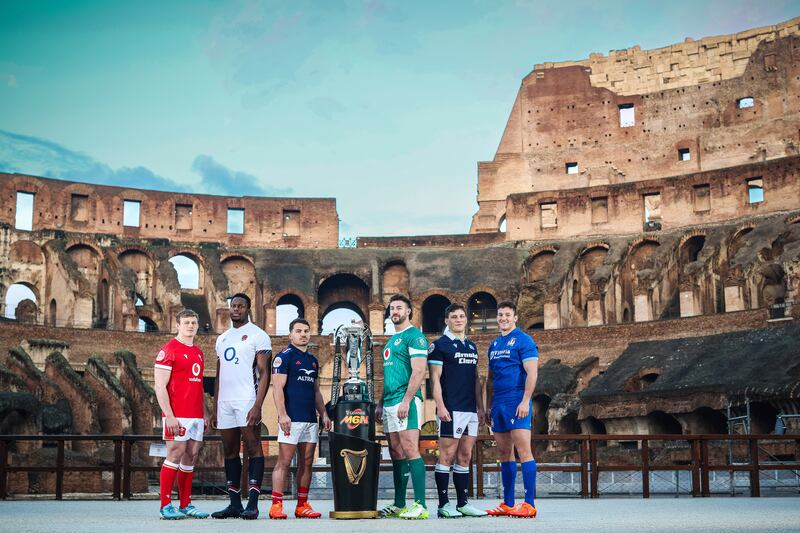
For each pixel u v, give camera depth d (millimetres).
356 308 74812
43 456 39125
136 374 56281
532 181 81188
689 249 68250
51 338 58312
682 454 42719
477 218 81250
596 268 68688
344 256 72938
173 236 73812
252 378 15680
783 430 40969
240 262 74062
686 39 79812
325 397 63250
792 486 25672
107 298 69000
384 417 15484
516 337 15438
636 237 69750
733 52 77812
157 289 70000
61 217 70500
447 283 68938
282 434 15398
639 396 47844
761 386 42531
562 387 54469
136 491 39781
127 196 72938
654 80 80000
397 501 15445
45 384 50938
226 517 15258
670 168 77938
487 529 11789
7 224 68312
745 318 53938
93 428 50844
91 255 70750
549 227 73625
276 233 76125
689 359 50469
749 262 59062
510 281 68438
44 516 15133
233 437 15547
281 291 68875
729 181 68062
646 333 57875
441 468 15234
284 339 65438
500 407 15250
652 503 18922
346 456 14945
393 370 15242
